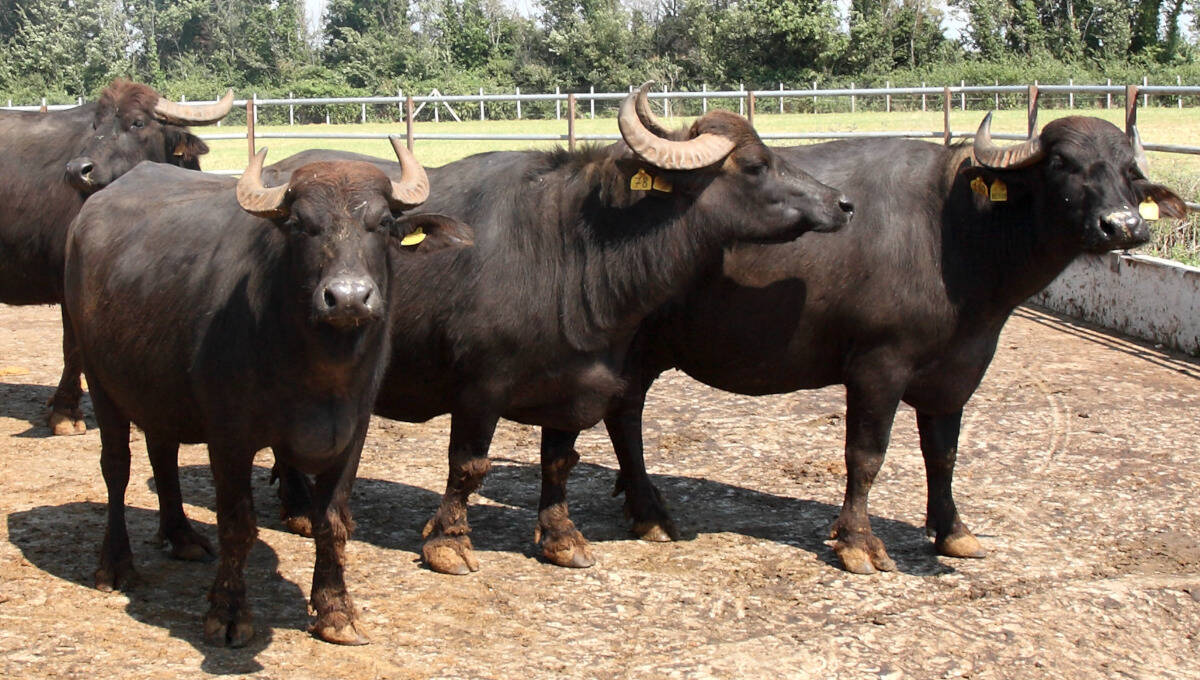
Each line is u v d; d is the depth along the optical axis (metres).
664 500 6.77
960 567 6.14
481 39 73.12
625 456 6.58
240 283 4.77
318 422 4.75
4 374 10.11
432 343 5.92
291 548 6.25
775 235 5.77
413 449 8.17
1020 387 9.69
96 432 8.52
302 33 81.88
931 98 39.84
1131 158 5.70
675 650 5.09
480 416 5.90
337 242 4.36
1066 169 5.68
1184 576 6.00
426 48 72.56
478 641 5.12
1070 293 12.65
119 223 5.66
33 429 8.51
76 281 5.82
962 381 6.21
